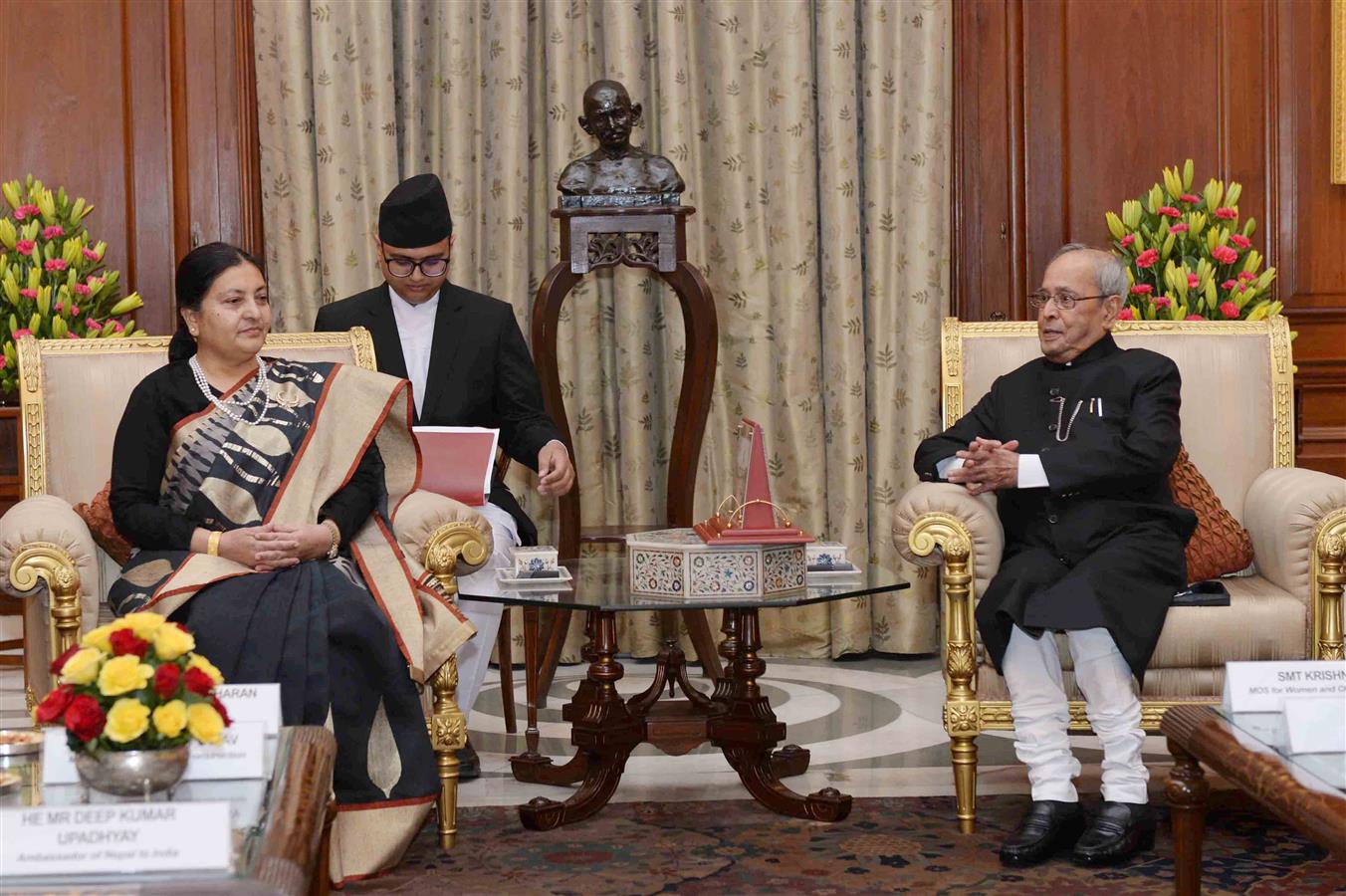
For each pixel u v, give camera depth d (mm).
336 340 3730
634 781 3629
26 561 2936
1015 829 3043
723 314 5258
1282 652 3121
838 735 4105
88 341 3580
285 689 2795
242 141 5238
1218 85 5348
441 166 5191
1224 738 2158
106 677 1741
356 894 2752
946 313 5266
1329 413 5309
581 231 4484
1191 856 2377
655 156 4547
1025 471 3191
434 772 2934
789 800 3260
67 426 3498
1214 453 3645
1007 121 5387
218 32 5223
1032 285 5414
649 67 5246
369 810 2857
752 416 5234
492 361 4066
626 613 5246
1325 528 3141
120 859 1562
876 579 3221
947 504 3186
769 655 5371
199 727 1771
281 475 3064
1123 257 4984
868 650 5387
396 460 3316
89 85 5199
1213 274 4770
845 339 5207
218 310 3070
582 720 3281
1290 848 2963
